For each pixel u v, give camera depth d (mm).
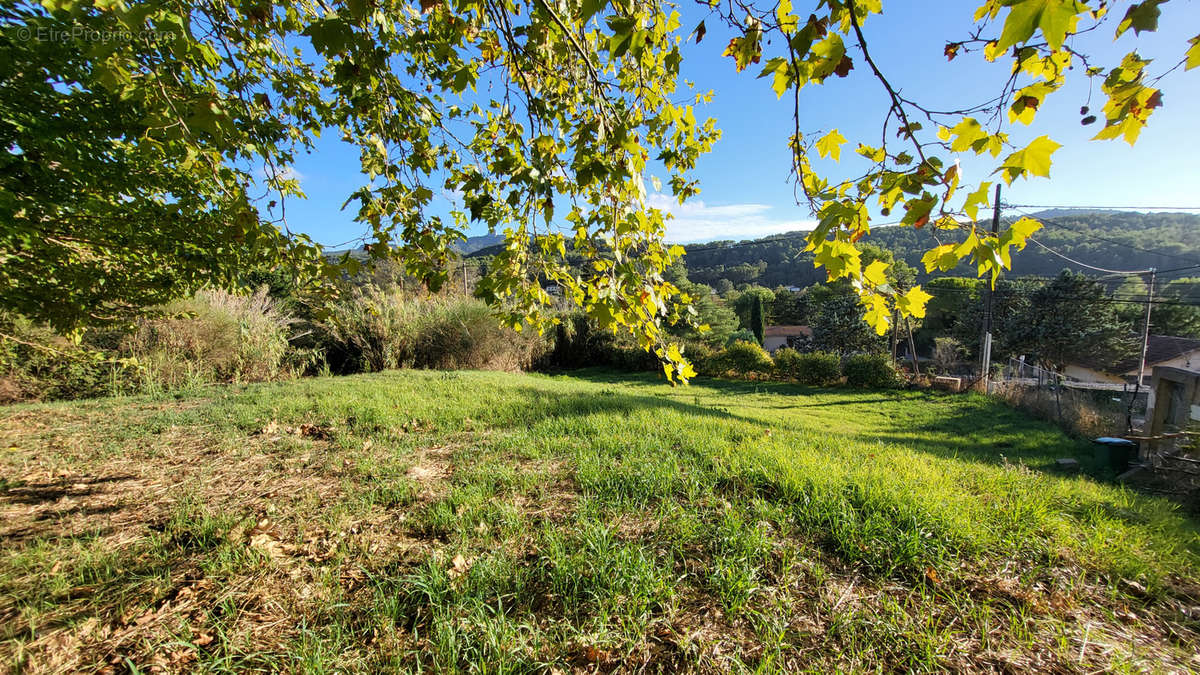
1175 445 6238
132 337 8695
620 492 3287
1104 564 2561
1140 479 6023
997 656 1904
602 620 2010
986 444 8219
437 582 2201
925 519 2830
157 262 3646
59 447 4496
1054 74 1224
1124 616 2189
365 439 4734
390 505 3135
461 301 14586
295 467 3904
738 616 2113
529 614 2088
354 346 12750
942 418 10703
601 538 2525
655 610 2152
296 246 2246
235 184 2514
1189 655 1943
